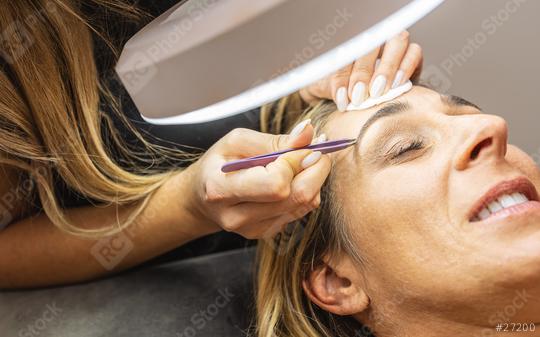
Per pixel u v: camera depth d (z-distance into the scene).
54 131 0.96
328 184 0.86
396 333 0.86
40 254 1.04
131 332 0.96
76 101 0.97
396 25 0.54
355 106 0.86
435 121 0.81
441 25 1.37
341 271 0.87
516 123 1.43
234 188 0.71
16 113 0.94
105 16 0.98
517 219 0.73
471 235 0.74
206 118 0.62
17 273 1.05
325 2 0.50
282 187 0.68
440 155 0.78
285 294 0.94
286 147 0.73
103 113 1.05
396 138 0.81
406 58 0.87
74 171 1.01
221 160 0.78
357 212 0.82
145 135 1.10
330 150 0.72
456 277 0.75
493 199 0.76
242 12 0.52
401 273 0.79
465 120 0.79
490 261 0.73
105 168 1.02
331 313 0.93
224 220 0.77
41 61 0.92
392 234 0.79
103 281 1.07
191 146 1.12
